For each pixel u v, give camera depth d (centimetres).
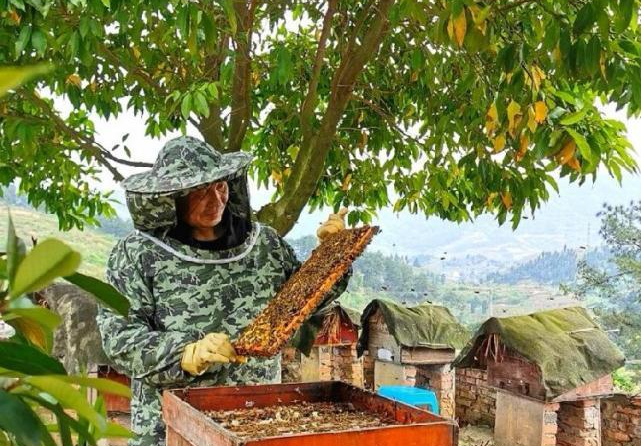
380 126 471
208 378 204
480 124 370
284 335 163
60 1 298
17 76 46
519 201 379
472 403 586
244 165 208
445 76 392
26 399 80
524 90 305
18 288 60
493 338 446
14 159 491
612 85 270
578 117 292
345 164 480
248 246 222
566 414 442
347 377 601
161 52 416
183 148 210
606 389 430
